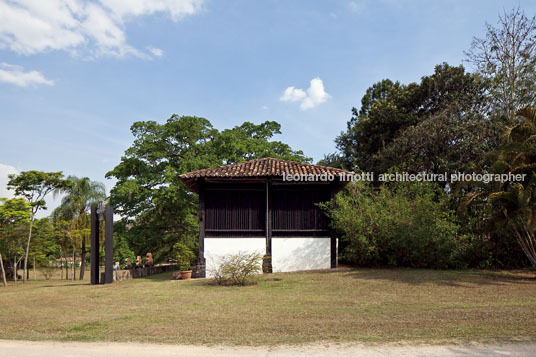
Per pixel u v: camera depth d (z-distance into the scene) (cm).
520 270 1570
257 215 1639
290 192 1659
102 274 1781
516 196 1238
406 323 694
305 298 995
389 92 2927
